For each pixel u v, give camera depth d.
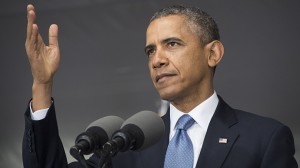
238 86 10.24
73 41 11.39
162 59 3.62
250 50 10.32
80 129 11.03
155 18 3.79
